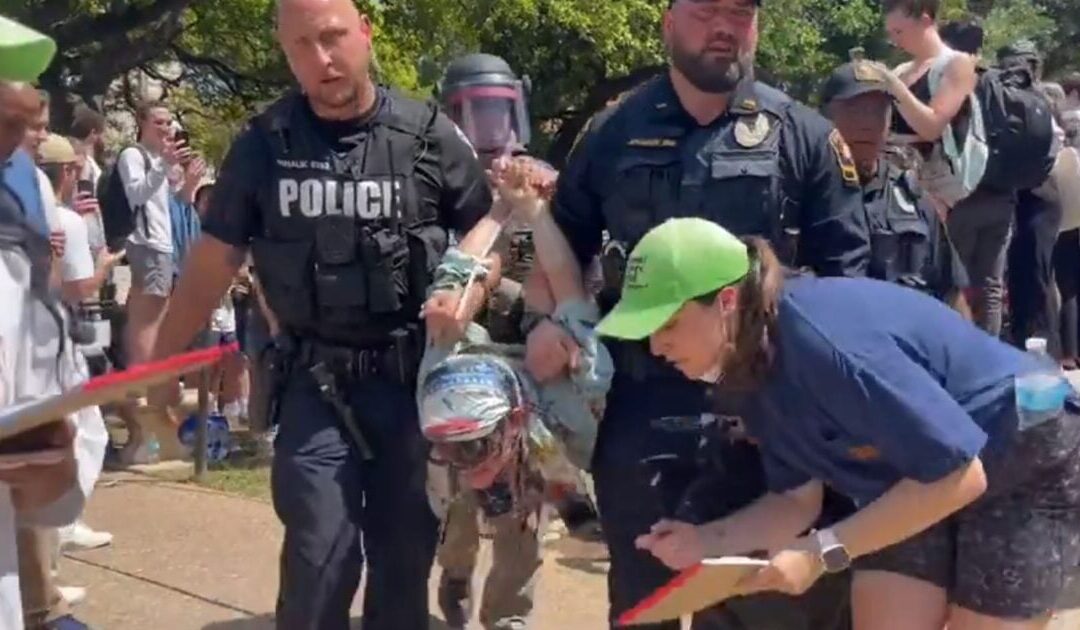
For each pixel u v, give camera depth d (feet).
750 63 10.77
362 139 11.58
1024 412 8.89
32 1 46.55
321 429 11.46
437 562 14.40
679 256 8.27
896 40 17.08
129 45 49.26
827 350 8.30
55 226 12.29
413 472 11.75
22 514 8.99
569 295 11.10
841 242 10.77
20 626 8.77
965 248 17.80
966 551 9.48
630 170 10.78
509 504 11.27
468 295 11.14
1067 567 9.55
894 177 13.50
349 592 11.37
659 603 8.68
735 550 9.47
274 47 54.08
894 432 8.25
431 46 54.34
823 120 10.87
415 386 11.76
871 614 9.76
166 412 24.34
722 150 10.61
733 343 8.40
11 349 10.02
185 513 20.43
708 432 10.43
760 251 8.50
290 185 11.50
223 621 15.81
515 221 11.69
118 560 18.04
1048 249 21.95
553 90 74.02
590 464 11.16
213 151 59.41
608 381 10.84
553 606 16.33
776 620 10.01
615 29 67.36
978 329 9.18
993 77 17.49
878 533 8.55
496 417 10.58
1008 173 17.46
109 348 24.88
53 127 44.47
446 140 11.88
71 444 8.66
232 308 24.59
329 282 11.44
